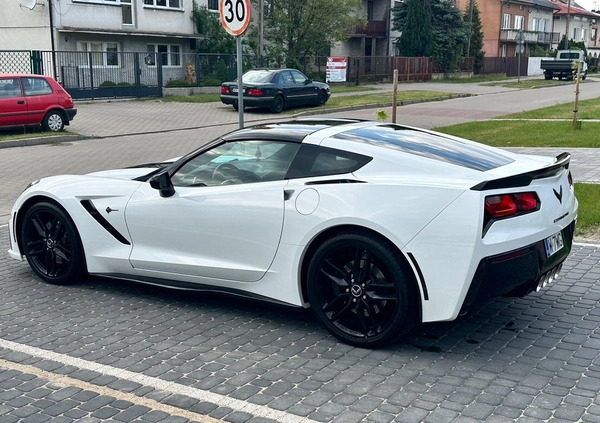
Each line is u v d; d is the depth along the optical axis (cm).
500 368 405
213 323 491
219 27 3556
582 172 1047
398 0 5209
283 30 3769
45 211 578
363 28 4841
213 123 2128
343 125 509
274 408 359
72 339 463
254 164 487
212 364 419
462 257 400
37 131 1803
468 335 457
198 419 350
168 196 516
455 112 2411
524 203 418
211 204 491
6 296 560
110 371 410
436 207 407
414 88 3894
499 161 461
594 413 348
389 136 484
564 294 541
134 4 3195
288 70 2478
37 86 1772
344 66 3681
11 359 430
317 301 454
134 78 2959
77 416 355
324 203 442
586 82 4734
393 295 426
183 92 3084
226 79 3306
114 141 1738
